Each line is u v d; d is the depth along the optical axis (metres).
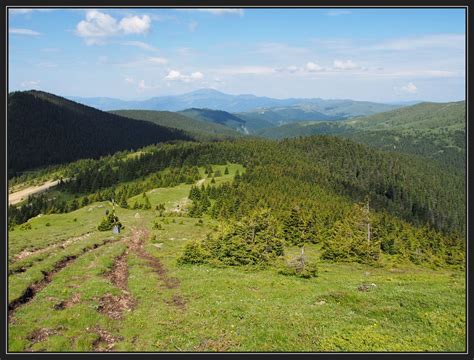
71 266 36.56
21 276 30.45
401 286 35.78
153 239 64.44
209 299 28.77
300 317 23.80
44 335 19.78
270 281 37.66
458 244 85.19
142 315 24.28
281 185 145.62
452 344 19.97
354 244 66.69
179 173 161.88
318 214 99.19
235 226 58.59
